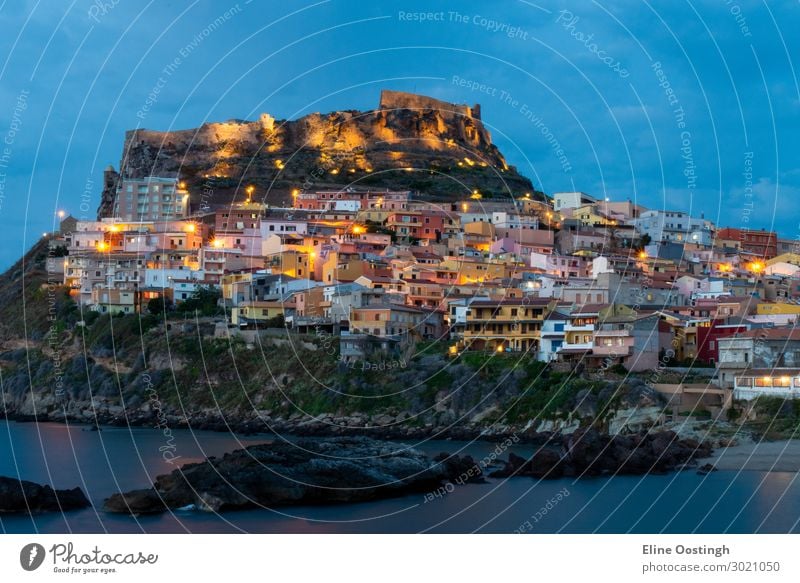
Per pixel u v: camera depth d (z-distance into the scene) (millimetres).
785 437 115500
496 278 195500
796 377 122438
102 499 93875
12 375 184125
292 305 179375
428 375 148875
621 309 152375
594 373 138250
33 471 111062
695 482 99250
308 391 156000
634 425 125125
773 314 161875
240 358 166750
